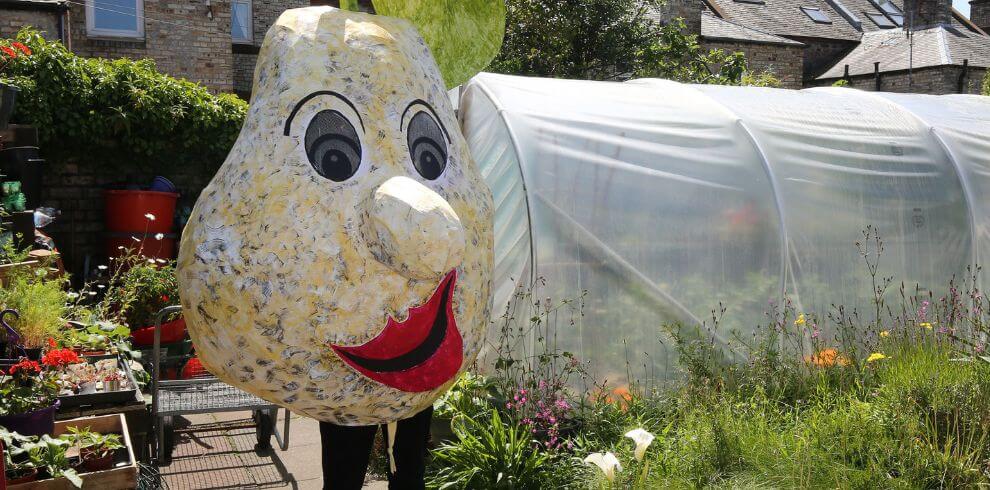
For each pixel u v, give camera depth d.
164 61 14.67
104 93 10.48
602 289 5.83
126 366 5.39
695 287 6.04
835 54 28.59
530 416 5.15
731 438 4.43
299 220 2.17
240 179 2.24
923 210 6.78
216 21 14.96
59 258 7.62
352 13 2.52
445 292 2.28
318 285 2.14
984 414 4.53
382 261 2.14
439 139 2.46
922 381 4.87
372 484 5.01
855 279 6.51
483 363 6.00
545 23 15.46
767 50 23.81
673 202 6.07
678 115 6.59
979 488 4.06
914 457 4.33
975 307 6.69
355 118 2.29
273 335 2.16
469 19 2.79
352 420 2.38
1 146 7.93
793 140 6.58
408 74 2.43
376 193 2.12
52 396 4.13
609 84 7.24
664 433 4.74
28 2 12.11
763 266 6.23
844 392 5.36
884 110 7.50
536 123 6.08
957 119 7.53
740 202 6.21
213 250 2.20
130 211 9.95
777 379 5.68
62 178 10.53
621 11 15.97
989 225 6.96
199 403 5.19
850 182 6.59
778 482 4.06
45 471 3.75
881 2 31.62
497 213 6.12
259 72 2.42
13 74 10.02
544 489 4.52
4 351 4.70
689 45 16.98
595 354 5.79
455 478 4.55
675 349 5.85
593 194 5.88
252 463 5.46
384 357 2.23
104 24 14.37
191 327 2.31
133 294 7.32
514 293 5.81
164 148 11.03
